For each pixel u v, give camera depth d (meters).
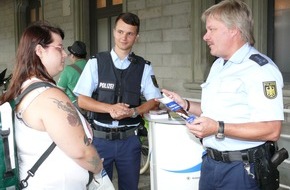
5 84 6.91
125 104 2.45
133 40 2.51
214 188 1.87
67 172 1.54
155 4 5.11
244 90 1.72
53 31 1.61
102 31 6.53
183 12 4.67
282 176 3.46
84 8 6.66
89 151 1.55
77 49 3.98
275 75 1.70
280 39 3.96
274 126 1.65
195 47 4.49
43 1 7.90
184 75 4.75
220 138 1.75
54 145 1.53
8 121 1.46
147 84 2.62
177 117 2.63
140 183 3.85
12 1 8.82
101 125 2.46
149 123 2.74
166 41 4.99
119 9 6.04
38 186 1.52
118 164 2.53
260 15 3.90
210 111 1.84
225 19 1.71
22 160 1.55
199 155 2.57
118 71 2.51
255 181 1.75
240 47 1.77
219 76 1.82
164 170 2.63
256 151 1.75
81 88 2.49
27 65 1.55
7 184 1.46
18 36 8.77
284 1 3.90
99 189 1.74
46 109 1.47
